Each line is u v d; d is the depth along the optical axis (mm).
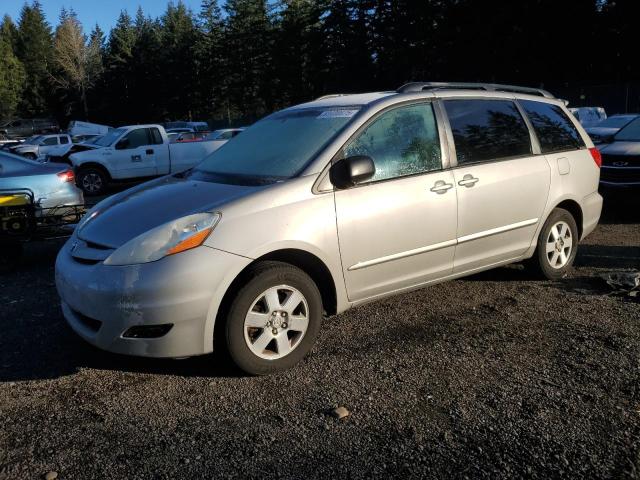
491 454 2775
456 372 3619
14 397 3422
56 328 4527
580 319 4438
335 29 46812
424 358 3832
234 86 61531
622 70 39094
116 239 3520
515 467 2676
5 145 35469
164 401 3348
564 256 5414
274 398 3352
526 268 5324
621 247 6668
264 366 3586
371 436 2947
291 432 3000
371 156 4035
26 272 6445
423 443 2879
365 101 4301
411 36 41938
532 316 4531
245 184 3857
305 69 53500
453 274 4527
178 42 71250
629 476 2592
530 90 5445
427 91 4484
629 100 30234
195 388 3492
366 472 2666
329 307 3984
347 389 3439
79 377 3670
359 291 3996
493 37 38219
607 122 14727
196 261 3320
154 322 3301
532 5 37344
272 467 2711
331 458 2773
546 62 38812
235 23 58906
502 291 5137
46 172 7348
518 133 4973
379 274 4055
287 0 54219
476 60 39625
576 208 5457
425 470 2672
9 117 77500
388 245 4023
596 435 2906
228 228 3438
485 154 4660
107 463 2764
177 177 4539
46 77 78750
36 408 3291
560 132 5383
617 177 8516
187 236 3367
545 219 5102
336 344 4090
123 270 3338
